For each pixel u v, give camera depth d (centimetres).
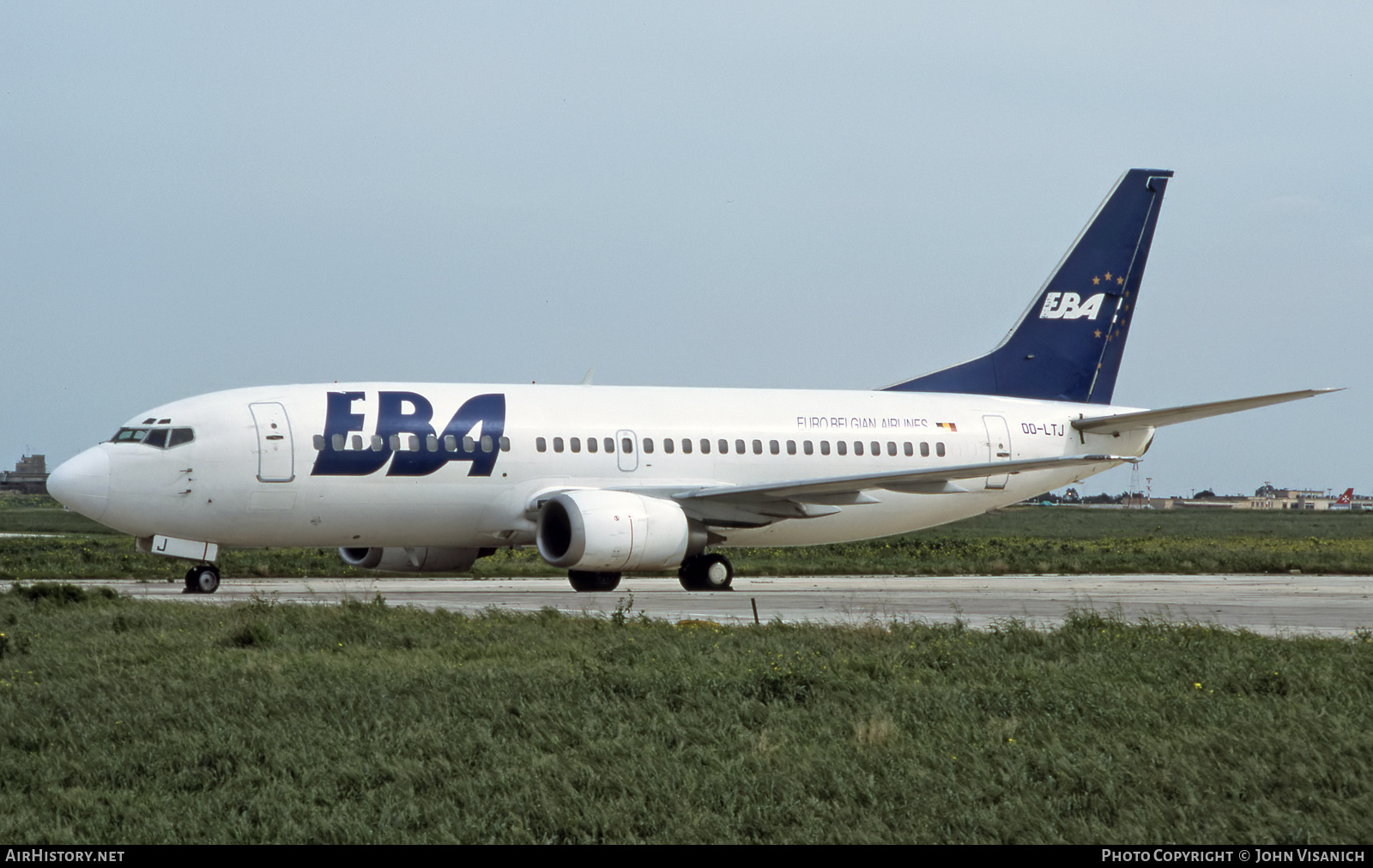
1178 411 13462
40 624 7462
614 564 11106
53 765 4119
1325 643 6912
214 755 4222
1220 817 3641
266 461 10938
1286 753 4278
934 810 3694
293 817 3659
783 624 7612
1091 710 4966
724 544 12762
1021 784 3944
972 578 14725
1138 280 14825
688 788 3888
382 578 14125
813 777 4003
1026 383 14425
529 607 9531
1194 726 4759
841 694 5219
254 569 14700
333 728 4575
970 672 5894
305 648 6619
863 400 13600
